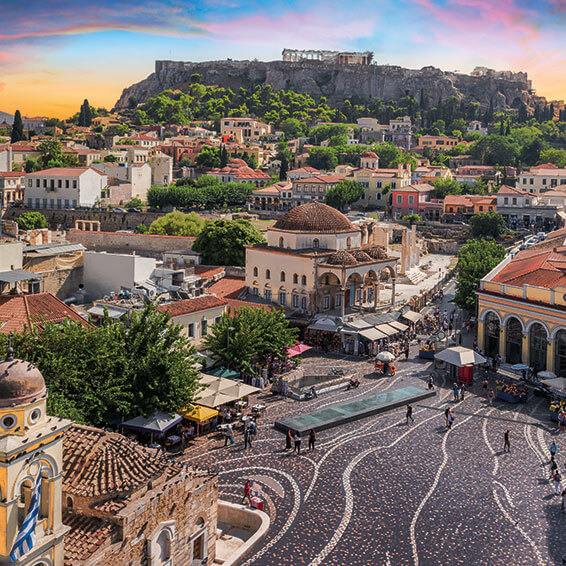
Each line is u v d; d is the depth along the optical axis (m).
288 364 94.00
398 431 73.94
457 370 91.50
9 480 33.81
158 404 64.94
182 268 128.00
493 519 55.25
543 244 124.62
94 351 63.72
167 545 43.53
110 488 41.50
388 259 121.94
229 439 69.62
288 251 118.81
